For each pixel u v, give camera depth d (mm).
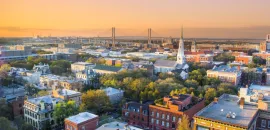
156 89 131750
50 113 104188
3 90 147250
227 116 75438
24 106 110562
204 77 170125
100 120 100125
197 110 103688
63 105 100500
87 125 86000
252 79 194250
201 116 76125
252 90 113938
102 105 120188
